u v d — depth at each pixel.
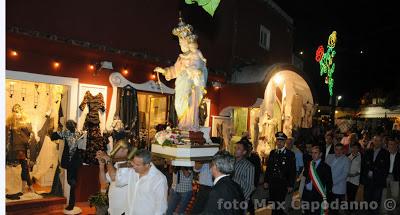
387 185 9.29
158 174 4.67
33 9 8.02
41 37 8.03
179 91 6.21
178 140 5.71
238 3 14.30
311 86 14.05
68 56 8.76
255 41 15.74
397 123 26.38
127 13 9.91
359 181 9.16
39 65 8.34
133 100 9.99
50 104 10.03
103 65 9.26
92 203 7.27
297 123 15.25
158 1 10.71
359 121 27.89
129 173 5.00
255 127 14.30
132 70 10.12
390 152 9.38
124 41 9.84
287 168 7.85
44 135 10.05
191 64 6.16
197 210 6.67
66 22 8.62
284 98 14.50
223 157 4.18
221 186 4.03
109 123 9.48
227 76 13.14
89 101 9.08
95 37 9.20
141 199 4.63
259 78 12.33
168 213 7.06
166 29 10.93
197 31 12.19
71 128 8.30
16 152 8.75
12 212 7.78
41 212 8.09
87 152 8.97
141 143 11.10
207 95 12.64
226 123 13.25
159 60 10.52
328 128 18.00
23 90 9.72
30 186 8.96
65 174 8.84
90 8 9.09
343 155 8.25
